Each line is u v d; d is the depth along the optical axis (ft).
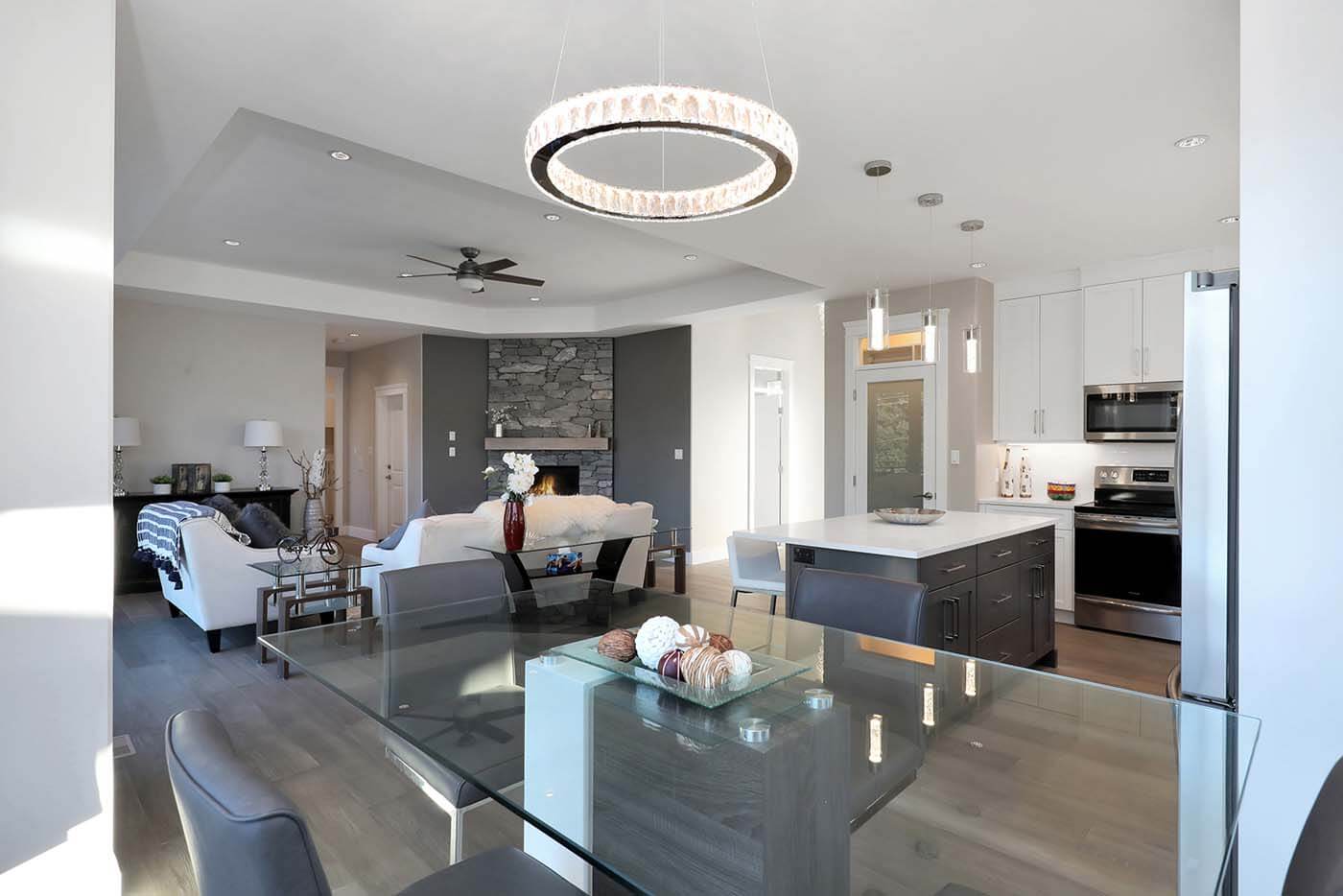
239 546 14.52
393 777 9.03
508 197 15.31
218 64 8.28
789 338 30.25
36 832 5.84
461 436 28.55
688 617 8.00
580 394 28.81
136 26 7.47
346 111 9.48
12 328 5.80
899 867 3.42
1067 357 18.37
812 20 7.54
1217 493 6.45
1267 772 5.22
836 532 11.98
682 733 4.61
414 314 25.35
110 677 6.19
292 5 7.18
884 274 18.66
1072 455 19.03
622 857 3.45
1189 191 12.53
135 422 19.77
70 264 6.03
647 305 25.13
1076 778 4.30
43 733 5.88
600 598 9.13
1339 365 4.90
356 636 7.16
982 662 6.51
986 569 11.99
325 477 25.14
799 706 5.15
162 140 10.21
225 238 18.26
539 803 3.91
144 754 9.70
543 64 8.36
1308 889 3.10
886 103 9.36
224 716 11.05
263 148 12.85
